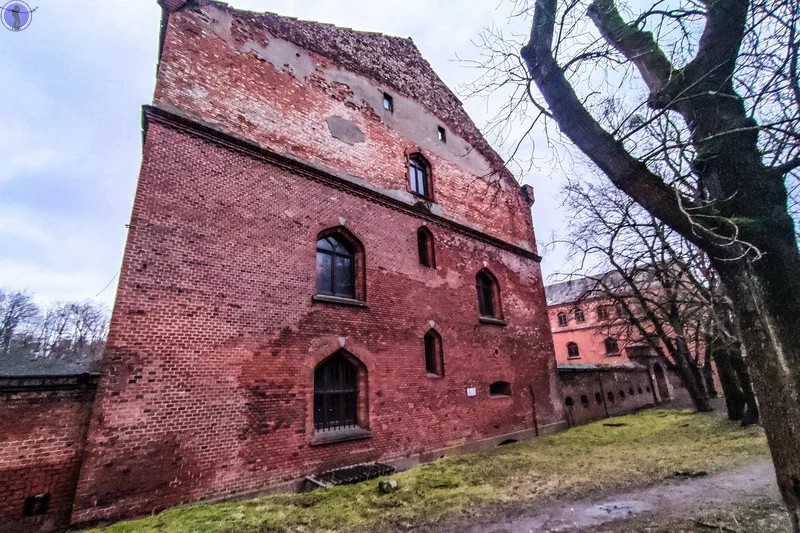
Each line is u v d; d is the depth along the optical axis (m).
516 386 16.02
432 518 7.24
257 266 9.79
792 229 4.52
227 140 10.09
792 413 4.12
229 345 8.85
